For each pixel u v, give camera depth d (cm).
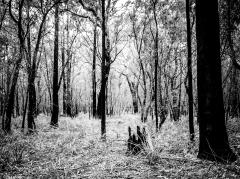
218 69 671
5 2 1319
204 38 671
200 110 688
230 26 1030
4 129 1230
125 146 888
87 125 1447
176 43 1435
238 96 1484
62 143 934
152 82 1425
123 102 4206
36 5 1373
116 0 1406
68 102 2392
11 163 705
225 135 664
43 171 649
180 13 1383
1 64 1442
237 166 600
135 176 588
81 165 687
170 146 823
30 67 1323
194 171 595
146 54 1510
